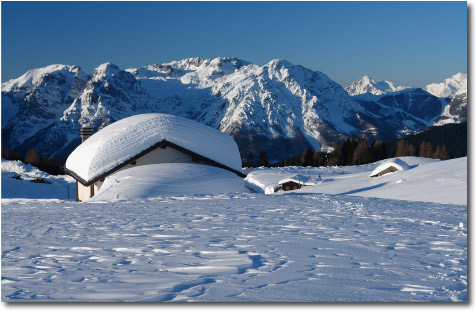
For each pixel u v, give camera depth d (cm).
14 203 1969
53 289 454
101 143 2725
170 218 1164
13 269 556
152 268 557
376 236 834
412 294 445
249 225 1005
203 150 2731
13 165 5569
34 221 1148
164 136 2695
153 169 2481
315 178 4709
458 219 1132
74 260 615
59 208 1570
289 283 479
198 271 539
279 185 4575
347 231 902
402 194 2539
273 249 691
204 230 925
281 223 1041
